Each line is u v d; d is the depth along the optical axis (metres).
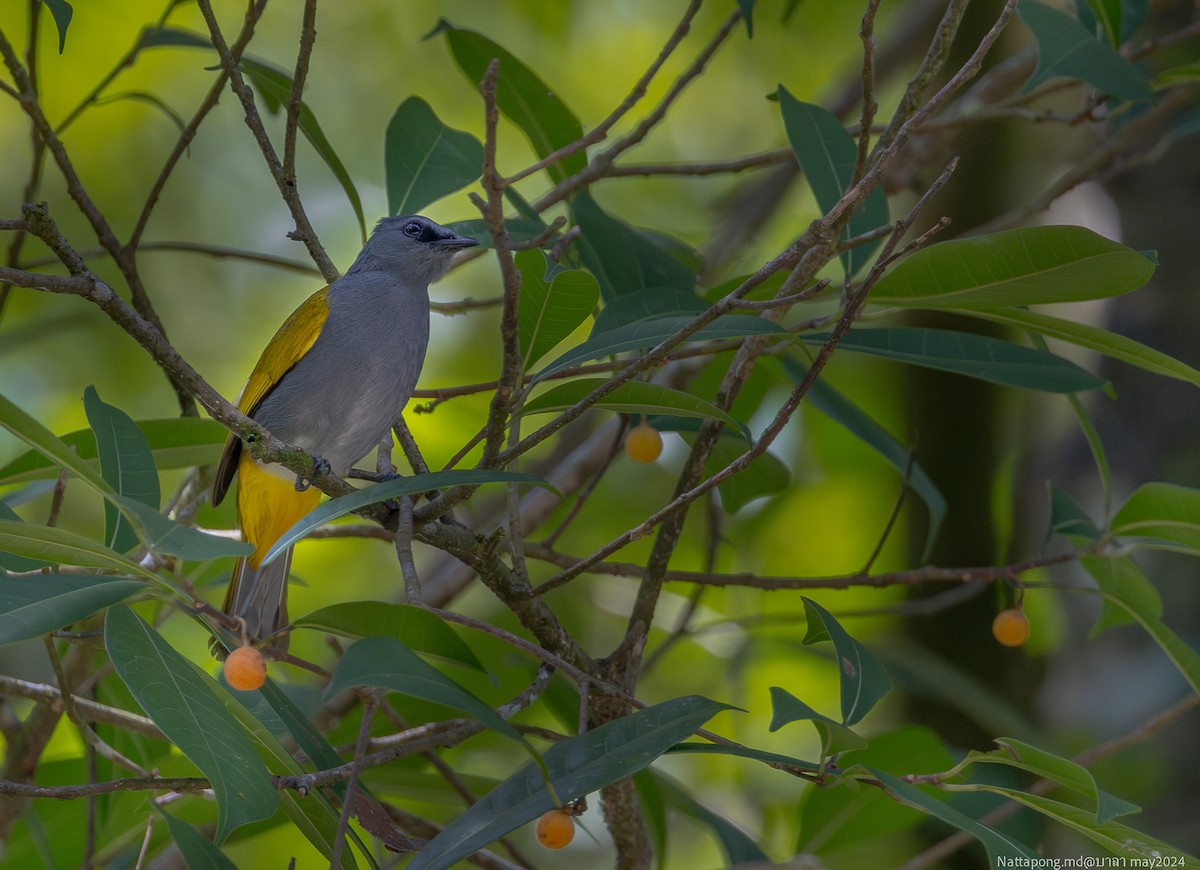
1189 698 8.92
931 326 13.65
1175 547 8.41
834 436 15.95
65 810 9.69
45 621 5.56
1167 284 11.54
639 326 6.92
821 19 18.06
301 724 6.98
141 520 5.21
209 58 17.28
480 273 17.00
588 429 14.15
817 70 18.50
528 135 10.56
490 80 4.73
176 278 17.30
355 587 15.16
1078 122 10.57
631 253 9.66
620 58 18.28
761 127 18.91
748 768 14.59
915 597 13.63
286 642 7.32
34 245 16.31
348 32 18.16
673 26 18.16
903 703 13.53
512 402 5.91
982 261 6.80
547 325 6.95
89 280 5.58
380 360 9.09
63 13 6.88
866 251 8.32
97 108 16.91
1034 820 10.42
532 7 18.05
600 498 15.20
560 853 14.74
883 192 8.51
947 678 11.32
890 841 12.30
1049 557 8.84
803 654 12.40
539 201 9.66
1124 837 5.96
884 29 17.84
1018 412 14.55
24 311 15.99
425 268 9.61
